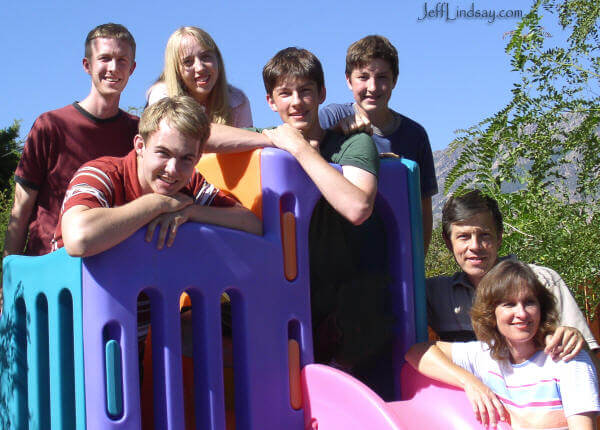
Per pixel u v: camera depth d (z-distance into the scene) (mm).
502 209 3574
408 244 3088
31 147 3691
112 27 3764
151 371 3018
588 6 3574
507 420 2498
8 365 2930
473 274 3189
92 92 3801
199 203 2703
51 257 2549
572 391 2387
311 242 3117
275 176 2758
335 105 4293
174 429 2414
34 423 2688
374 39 3857
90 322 2307
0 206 11172
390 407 2518
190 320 3037
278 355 2686
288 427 2684
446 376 2654
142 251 2396
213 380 2518
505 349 2566
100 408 2299
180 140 2445
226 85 3867
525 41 3512
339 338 3064
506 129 3412
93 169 2549
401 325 3041
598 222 3600
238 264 2611
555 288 3057
